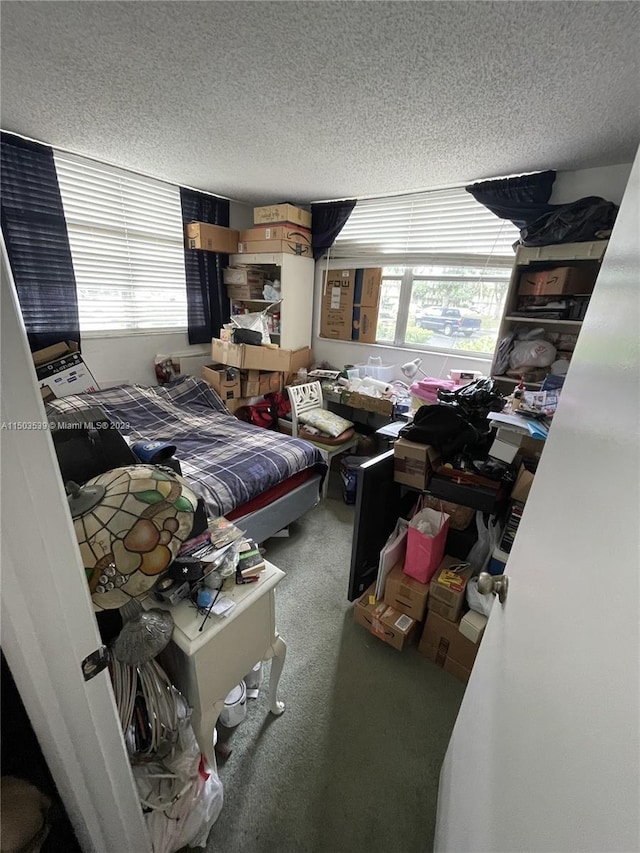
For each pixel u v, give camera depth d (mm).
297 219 3256
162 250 3238
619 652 338
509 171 2312
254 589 992
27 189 2395
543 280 2195
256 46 1271
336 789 1135
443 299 2986
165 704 860
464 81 1405
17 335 363
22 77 1508
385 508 1753
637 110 1530
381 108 1638
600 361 540
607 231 1963
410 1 1039
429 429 1637
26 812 577
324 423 2859
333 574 2053
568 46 1175
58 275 2658
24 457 389
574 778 375
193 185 3094
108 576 756
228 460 2078
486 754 656
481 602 1422
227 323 3781
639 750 288
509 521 1506
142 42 1272
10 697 573
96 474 983
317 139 1999
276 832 1038
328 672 1498
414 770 1190
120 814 654
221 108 1720
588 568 433
